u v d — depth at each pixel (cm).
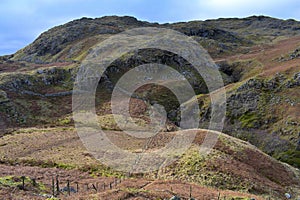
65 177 5503
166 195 3972
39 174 5512
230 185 5753
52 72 15338
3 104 11831
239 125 12244
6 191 3541
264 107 12531
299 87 12812
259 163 7225
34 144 8081
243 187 5747
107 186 4994
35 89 13875
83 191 4566
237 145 7725
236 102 13188
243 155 7281
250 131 11844
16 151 7494
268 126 11775
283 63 16350
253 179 6153
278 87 13212
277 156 10481
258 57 18675
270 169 7175
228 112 12925
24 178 4391
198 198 4244
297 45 19212
